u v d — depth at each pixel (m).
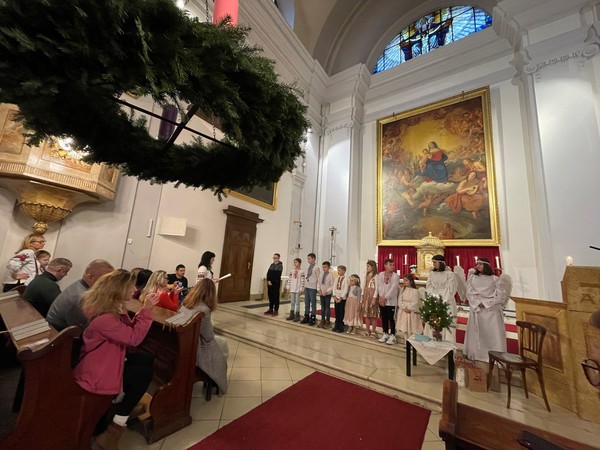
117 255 4.96
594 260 4.92
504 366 3.05
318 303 7.60
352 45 10.33
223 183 2.01
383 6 9.80
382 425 2.36
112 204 4.95
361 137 9.95
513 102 7.14
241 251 7.42
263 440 2.08
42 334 1.79
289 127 1.51
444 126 8.07
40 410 1.46
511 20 6.81
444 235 7.44
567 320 2.77
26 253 3.61
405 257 7.97
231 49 1.14
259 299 7.86
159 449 1.94
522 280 6.21
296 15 9.22
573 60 5.93
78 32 0.83
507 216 6.70
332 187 9.55
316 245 9.45
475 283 3.61
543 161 5.75
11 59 0.86
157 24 1.00
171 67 1.00
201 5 6.07
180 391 2.20
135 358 2.02
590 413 2.47
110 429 1.82
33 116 1.12
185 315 2.45
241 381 3.06
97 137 1.52
